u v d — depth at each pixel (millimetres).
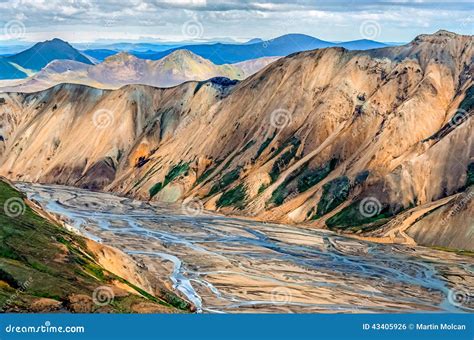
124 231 130875
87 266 67125
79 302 55219
